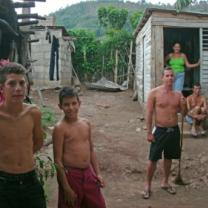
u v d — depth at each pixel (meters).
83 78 14.99
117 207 3.79
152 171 4.11
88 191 2.57
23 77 1.99
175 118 4.10
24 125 2.03
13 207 2.04
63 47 12.46
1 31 4.46
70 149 2.56
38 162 2.99
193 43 8.56
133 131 7.01
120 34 14.38
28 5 5.28
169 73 4.07
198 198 4.08
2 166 2.01
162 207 3.81
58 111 8.48
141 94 9.62
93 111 9.13
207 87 7.46
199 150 5.74
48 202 3.60
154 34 7.33
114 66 14.54
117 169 5.01
